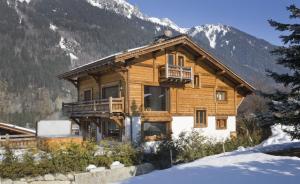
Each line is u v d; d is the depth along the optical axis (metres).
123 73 24.94
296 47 14.79
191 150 22.77
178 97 27.72
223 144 25.08
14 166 17.58
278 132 27.20
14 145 22.89
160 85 26.66
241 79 31.17
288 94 15.34
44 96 106.75
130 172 20.19
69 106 30.38
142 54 24.75
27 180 17.73
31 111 99.06
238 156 15.76
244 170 12.92
